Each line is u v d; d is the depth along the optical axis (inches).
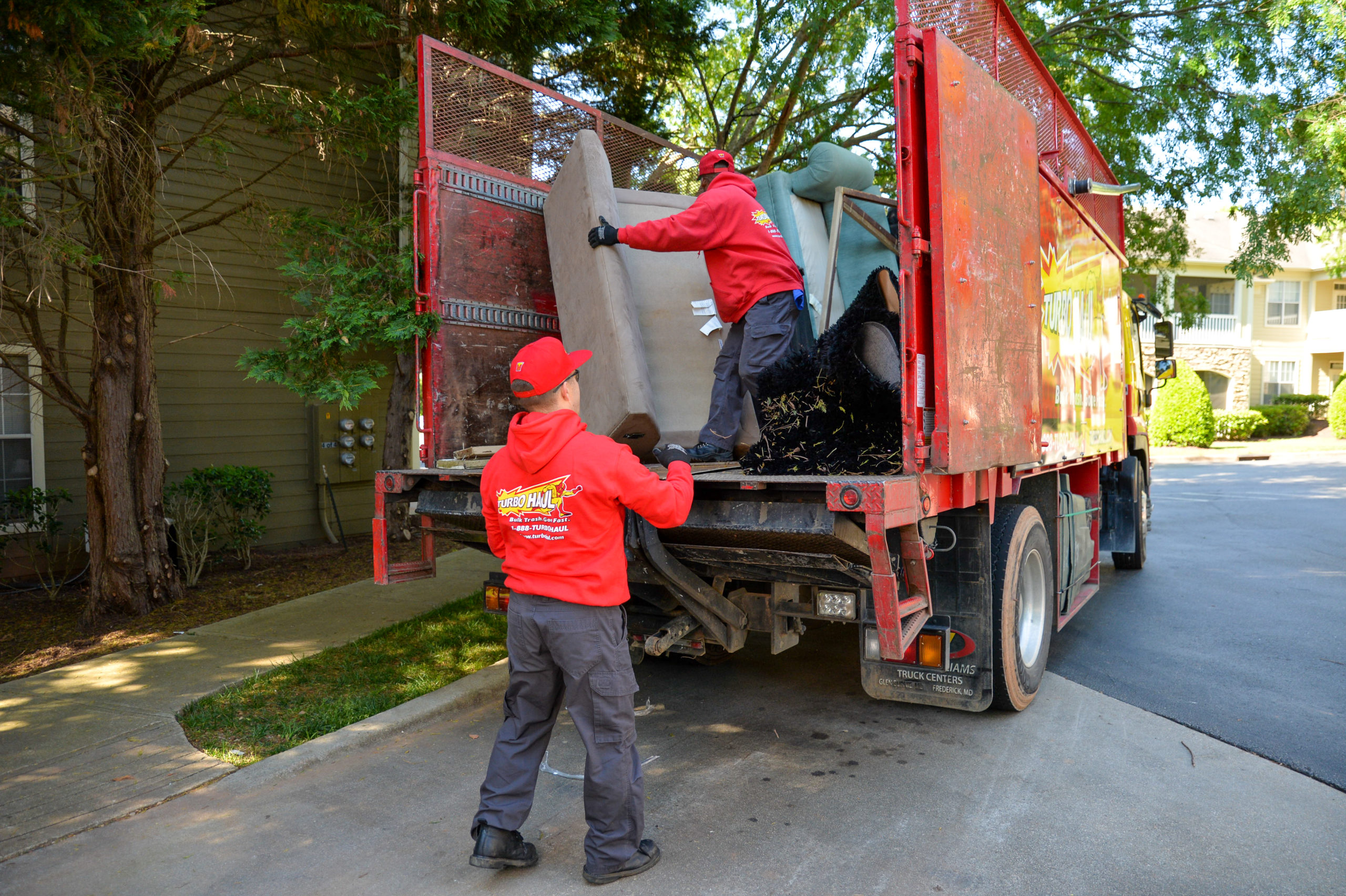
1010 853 121.3
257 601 274.2
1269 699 185.9
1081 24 403.9
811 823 131.6
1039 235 173.2
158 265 321.4
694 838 127.6
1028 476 181.9
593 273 179.3
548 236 201.5
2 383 301.4
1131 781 145.1
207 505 310.3
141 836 128.5
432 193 181.5
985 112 144.8
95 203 239.8
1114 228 270.4
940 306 127.5
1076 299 213.0
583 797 142.2
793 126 403.5
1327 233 477.7
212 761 153.2
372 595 278.5
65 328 261.7
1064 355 201.5
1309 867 116.8
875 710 183.5
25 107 173.0
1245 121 388.8
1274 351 1215.6
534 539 114.2
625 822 114.9
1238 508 508.4
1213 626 247.4
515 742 117.7
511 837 116.4
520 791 115.7
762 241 175.6
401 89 247.1
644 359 179.6
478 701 189.3
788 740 167.0
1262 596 285.9
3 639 237.9
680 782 147.7
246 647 221.6
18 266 218.1
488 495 121.8
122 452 256.5
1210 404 965.8
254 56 270.2
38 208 205.9
